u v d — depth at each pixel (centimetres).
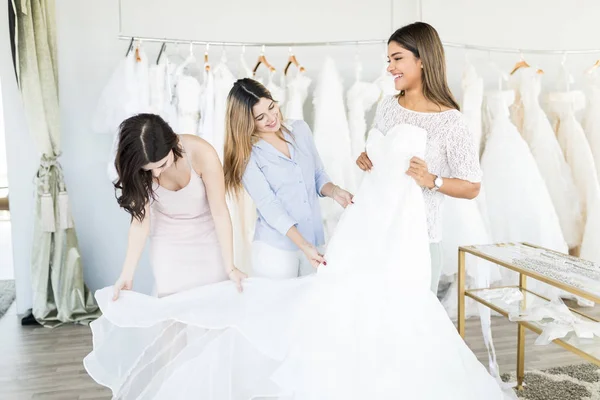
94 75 380
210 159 208
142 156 177
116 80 342
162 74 344
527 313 230
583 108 418
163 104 345
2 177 867
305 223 234
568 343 199
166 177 202
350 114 367
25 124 371
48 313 361
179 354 193
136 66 341
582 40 454
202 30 392
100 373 199
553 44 450
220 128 348
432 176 194
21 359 303
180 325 201
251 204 350
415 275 193
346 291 194
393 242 195
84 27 375
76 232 389
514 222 376
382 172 203
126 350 199
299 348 184
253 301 201
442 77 203
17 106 369
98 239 395
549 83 451
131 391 199
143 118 182
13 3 329
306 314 192
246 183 227
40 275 358
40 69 345
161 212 215
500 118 379
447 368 185
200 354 191
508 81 412
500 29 438
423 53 200
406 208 196
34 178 359
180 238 216
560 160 395
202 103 346
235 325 190
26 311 379
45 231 354
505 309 236
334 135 356
